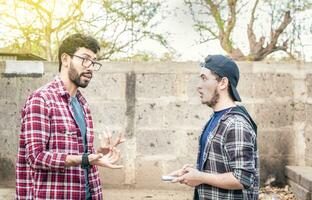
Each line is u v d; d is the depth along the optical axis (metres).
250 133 2.03
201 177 2.01
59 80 2.39
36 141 2.18
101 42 7.47
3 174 4.87
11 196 4.47
